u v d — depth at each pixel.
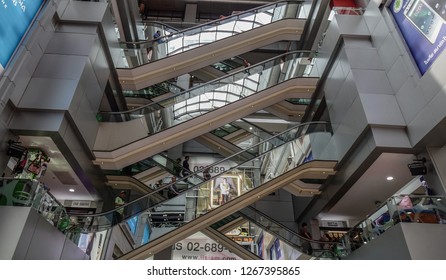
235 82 12.10
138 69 11.47
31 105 7.50
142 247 9.85
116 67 11.27
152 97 13.16
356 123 9.23
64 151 7.99
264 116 18.42
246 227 18.27
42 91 7.80
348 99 9.94
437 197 7.13
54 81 8.05
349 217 12.59
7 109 7.19
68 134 7.89
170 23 17.88
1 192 5.59
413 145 8.09
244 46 13.41
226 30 13.17
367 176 9.52
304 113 13.81
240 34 13.20
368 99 9.10
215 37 12.95
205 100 11.55
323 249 10.95
